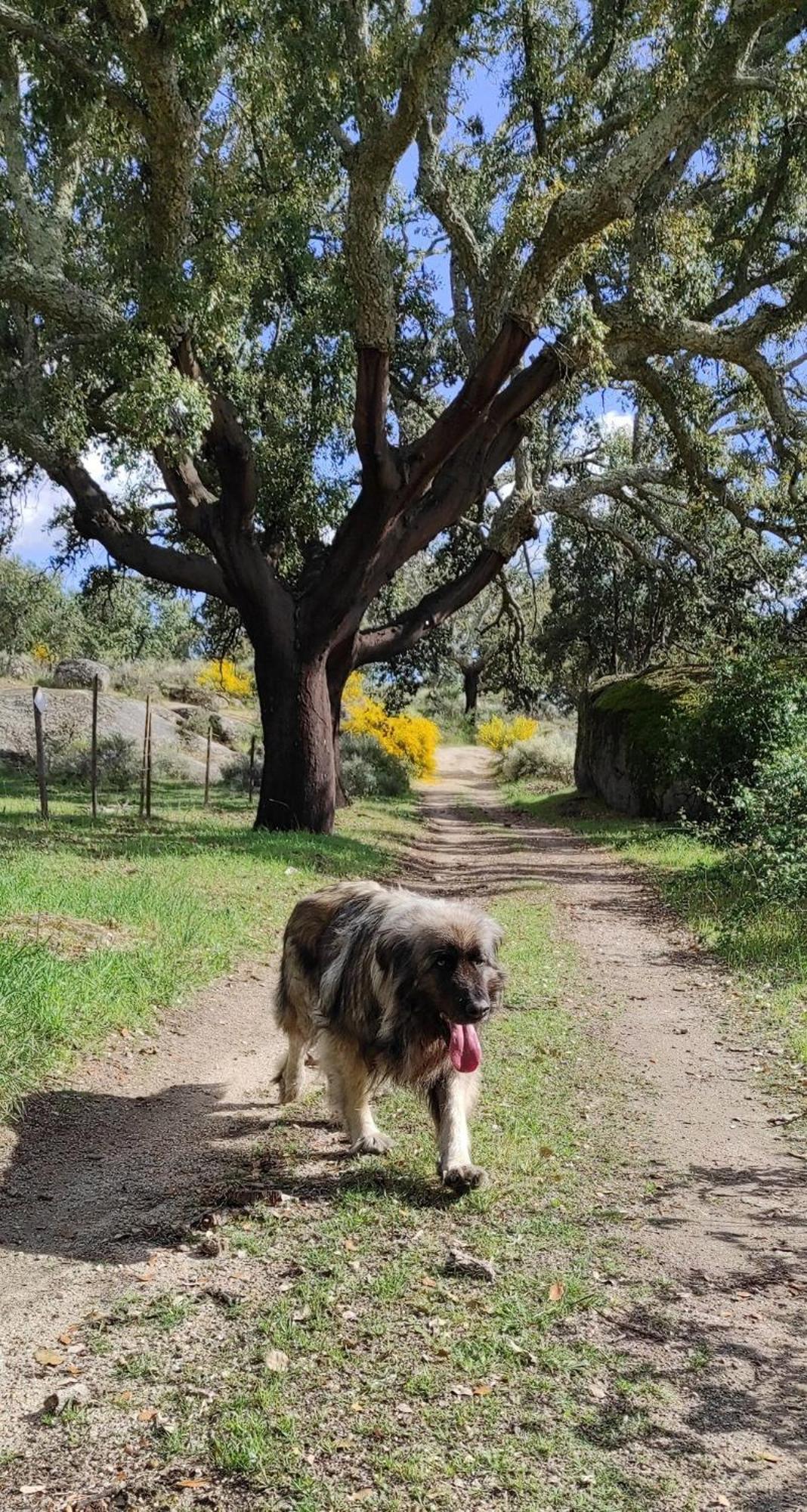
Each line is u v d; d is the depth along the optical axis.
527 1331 3.95
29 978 7.25
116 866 13.41
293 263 19.59
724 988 10.23
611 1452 3.28
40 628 50.16
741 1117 6.63
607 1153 5.92
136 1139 5.86
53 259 16.56
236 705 46.44
